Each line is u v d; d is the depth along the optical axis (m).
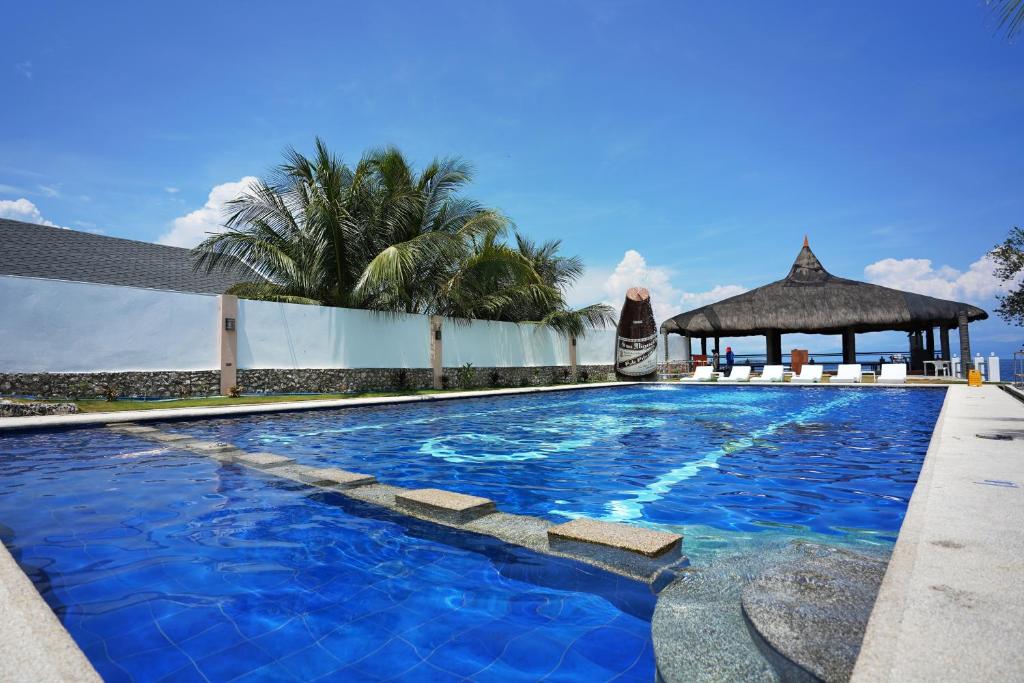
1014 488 3.21
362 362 13.95
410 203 15.56
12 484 4.38
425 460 5.66
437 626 2.13
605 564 2.63
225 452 5.67
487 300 17.06
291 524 3.35
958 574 1.90
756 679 1.53
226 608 2.29
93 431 7.25
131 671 1.82
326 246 14.43
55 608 2.28
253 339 12.16
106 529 3.29
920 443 6.48
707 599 2.16
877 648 1.40
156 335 10.84
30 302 9.46
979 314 19.00
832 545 2.78
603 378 22.05
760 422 8.69
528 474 4.96
